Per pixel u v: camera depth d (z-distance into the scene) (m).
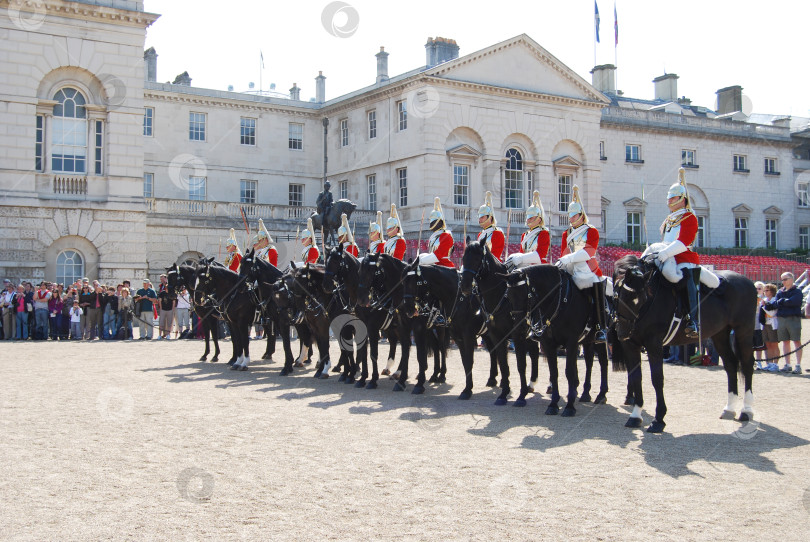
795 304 18.11
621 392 14.77
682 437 10.44
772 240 63.34
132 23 35.69
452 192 46.38
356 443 10.02
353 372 16.09
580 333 12.24
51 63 34.12
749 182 62.50
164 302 28.33
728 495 7.76
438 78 45.34
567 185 51.28
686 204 11.36
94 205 34.81
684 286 11.07
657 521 6.98
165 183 48.88
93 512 7.23
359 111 50.91
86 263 34.94
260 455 9.36
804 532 6.71
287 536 6.59
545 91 50.12
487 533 6.66
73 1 34.06
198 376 17.02
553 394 12.30
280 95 60.34
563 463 9.02
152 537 6.57
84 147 35.25
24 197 33.47
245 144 51.78
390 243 16.91
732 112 66.44
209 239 42.28
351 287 15.04
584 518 7.05
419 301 13.91
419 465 8.90
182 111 49.59
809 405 13.09
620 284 11.20
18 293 28.06
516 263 13.03
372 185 49.97
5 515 7.14
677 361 19.94
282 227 44.09
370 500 7.57
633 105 63.50
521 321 12.06
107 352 22.78
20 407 12.72
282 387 15.32
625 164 57.50
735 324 11.70
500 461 9.09
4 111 33.22
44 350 23.30
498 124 48.06
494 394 14.45
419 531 6.71
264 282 17.92
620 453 9.52
